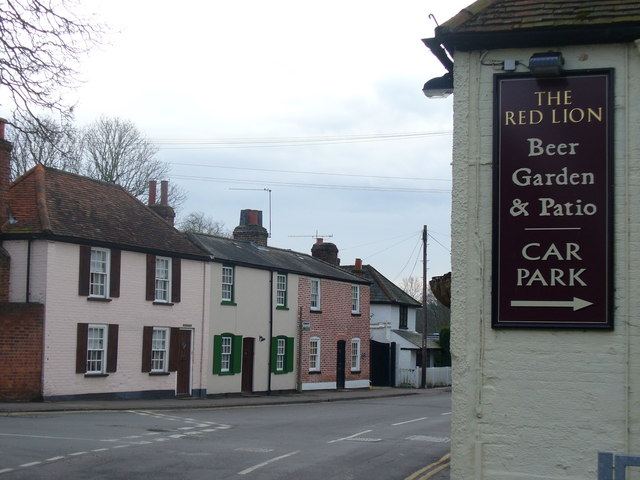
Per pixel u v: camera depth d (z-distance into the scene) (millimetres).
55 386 25047
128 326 28234
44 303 24812
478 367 9383
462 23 9742
